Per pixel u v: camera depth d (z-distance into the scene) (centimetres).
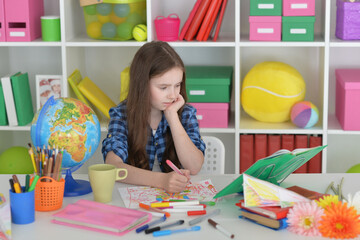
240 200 149
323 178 167
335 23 288
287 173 156
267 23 257
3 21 263
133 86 185
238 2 254
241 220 135
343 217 123
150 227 131
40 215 140
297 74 267
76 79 275
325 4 253
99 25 268
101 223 129
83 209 139
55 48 303
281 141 271
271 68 265
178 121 187
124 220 131
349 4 254
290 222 127
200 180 166
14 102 274
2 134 301
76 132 154
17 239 124
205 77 265
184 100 197
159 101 183
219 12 265
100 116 289
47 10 296
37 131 154
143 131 188
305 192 146
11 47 304
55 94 278
